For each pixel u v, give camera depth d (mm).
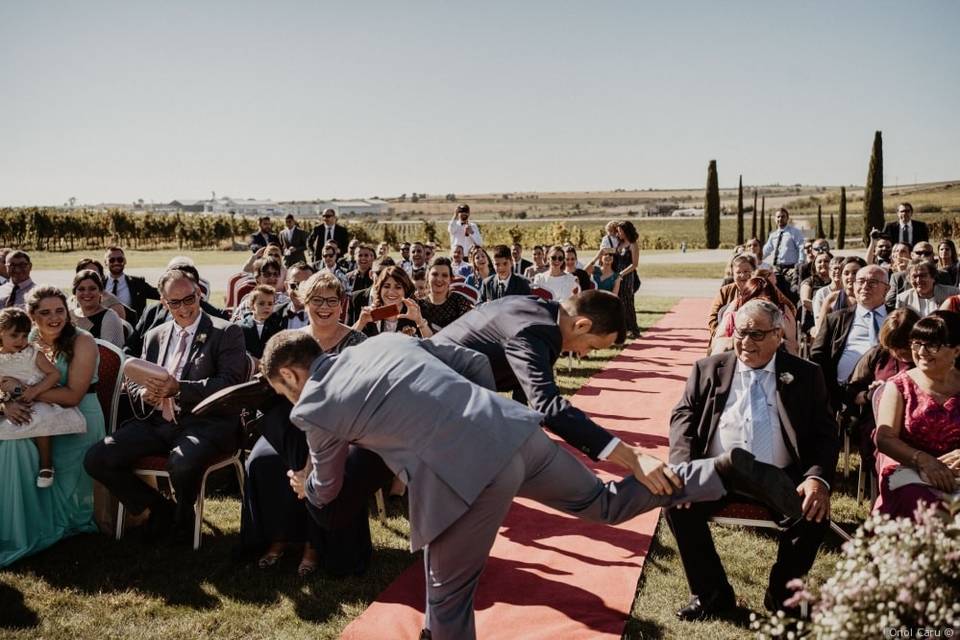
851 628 2064
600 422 7379
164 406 4652
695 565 3734
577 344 3414
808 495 3564
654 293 21859
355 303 7727
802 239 13656
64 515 4738
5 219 53781
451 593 2939
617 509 3086
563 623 3637
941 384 3928
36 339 4754
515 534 4715
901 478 3836
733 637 3537
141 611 3855
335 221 15273
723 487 3061
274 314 6465
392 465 2840
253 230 66000
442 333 3590
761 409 3926
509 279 8570
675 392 8633
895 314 4668
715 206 58281
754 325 3854
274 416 3809
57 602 3949
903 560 2100
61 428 4516
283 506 4246
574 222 125188
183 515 4652
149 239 64500
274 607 3883
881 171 46375
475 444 2752
